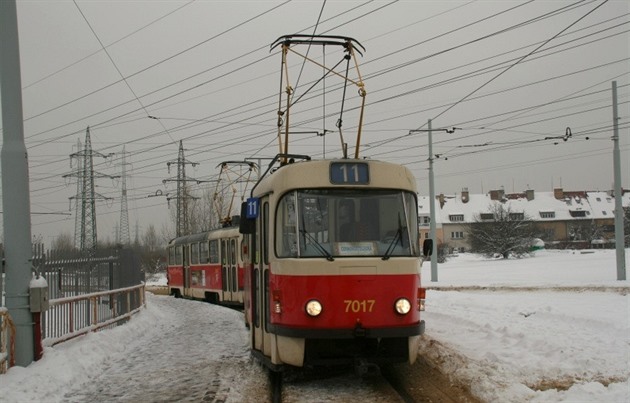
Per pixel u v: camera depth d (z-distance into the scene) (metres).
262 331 9.62
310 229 8.52
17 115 9.80
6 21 9.80
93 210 39.69
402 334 8.23
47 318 10.77
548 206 102.00
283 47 12.39
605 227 94.75
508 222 59.84
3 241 9.52
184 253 30.31
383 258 8.40
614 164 27.27
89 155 39.47
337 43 12.44
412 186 9.08
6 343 8.92
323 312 8.15
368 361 8.27
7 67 9.79
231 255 22.62
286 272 8.41
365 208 8.72
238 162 27.12
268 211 9.25
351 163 8.83
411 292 8.45
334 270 8.23
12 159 9.67
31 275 9.59
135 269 18.59
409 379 8.80
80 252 13.02
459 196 104.44
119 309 15.67
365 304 8.20
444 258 60.84
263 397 8.10
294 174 8.73
